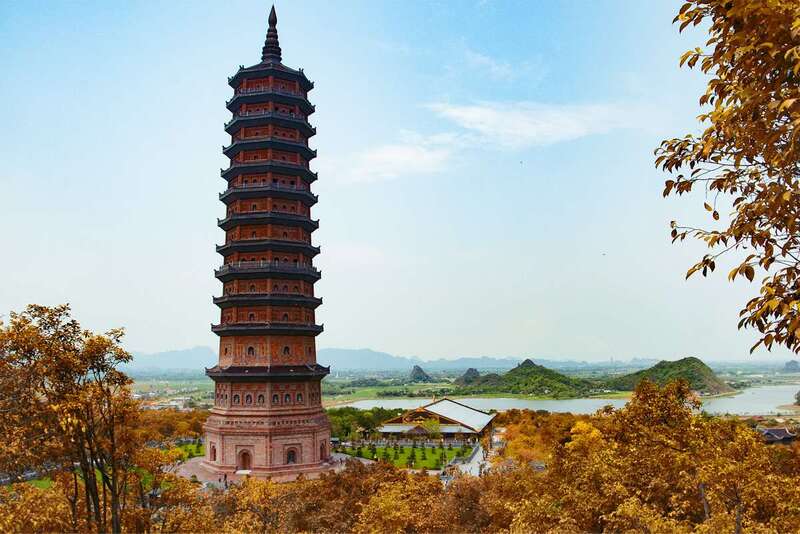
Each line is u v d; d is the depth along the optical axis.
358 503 61.09
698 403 51.12
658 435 46.53
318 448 100.62
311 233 109.56
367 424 165.62
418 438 150.75
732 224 18.25
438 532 56.41
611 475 45.81
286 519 56.69
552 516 43.84
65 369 37.50
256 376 96.62
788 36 16.30
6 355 35.94
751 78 18.02
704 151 18.50
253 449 96.25
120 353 39.56
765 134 17.50
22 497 38.69
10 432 34.59
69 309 38.66
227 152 107.06
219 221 105.38
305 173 106.12
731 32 18.33
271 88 106.62
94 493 38.94
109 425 40.03
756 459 40.44
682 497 45.34
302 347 102.62
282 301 99.75
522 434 130.75
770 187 16.81
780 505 37.25
